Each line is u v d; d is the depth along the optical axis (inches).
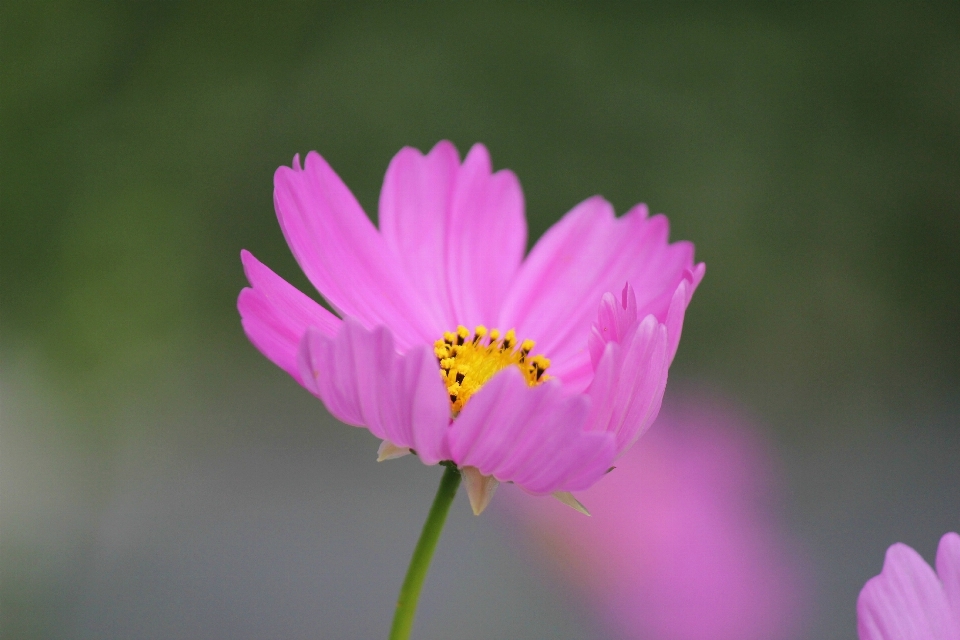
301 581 34.0
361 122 48.3
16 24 29.5
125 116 31.8
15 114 28.9
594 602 21.5
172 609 30.7
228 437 39.6
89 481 28.1
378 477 40.3
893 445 44.3
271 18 41.4
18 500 26.7
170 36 34.0
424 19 50.5
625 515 21.4
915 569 15.3
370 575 34.7
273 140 42.3
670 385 46.2
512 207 17.6
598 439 15.5
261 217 40.0
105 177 30.3
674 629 21.1
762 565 21.3
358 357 15.6
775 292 51.1
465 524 34.3
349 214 17.0
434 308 17.3
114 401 28.9
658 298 17.2
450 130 50.7
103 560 29.0
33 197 28.6
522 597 27.3
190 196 34.7
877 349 50.3
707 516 21.5
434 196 17.5
